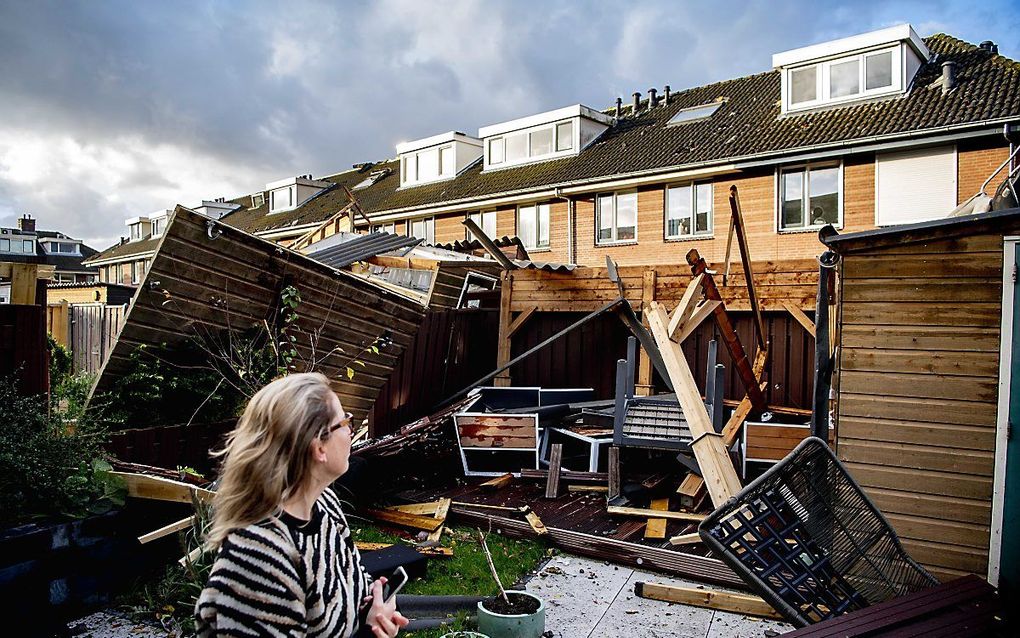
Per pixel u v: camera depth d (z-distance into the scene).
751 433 6.91
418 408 8.82
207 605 1.65
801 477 3.95
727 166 16.92
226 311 5.95
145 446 5.61
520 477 7.25
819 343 4.98
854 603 3.91
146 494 4.61
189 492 4.49
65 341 9.93
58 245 58.16
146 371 5.64
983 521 4.24
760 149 16.45
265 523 1.73
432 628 3.97
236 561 1.65
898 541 4.16
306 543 1.77
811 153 15.59
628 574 5.00
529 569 5.08
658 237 18.83
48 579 4.08
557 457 7.00
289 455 1.75
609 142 22.03
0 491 4.17
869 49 16.36
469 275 10.94
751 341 8.58
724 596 4.38
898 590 4.07
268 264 5.98
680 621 4.22
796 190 16.48
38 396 4.69
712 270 8.61
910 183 14.80
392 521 5.88
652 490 6.55
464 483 7.20
